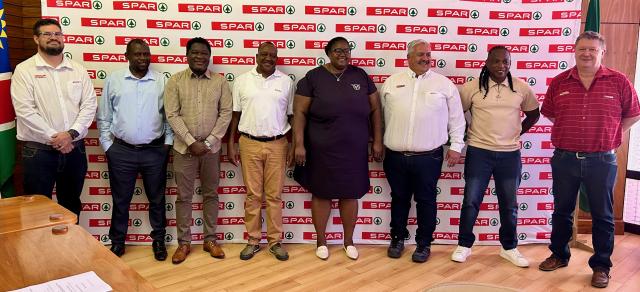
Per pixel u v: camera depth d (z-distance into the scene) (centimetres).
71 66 292
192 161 309
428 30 333
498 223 354
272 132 309
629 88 268
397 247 328
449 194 350
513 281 287
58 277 125
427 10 331
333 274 296
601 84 267
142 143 304
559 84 284
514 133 307
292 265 310
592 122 268
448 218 352
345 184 307
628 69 361
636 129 372
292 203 346
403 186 319
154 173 312
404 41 333
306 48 332
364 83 313
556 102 285
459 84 340
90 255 141
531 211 352
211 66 330
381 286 279
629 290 275
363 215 350
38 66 280
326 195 310
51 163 288
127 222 321
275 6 327
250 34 329
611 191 276
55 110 285
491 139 304
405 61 335
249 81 309
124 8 320
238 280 285
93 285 121
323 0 328
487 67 304
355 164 308
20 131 285
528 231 354
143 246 341
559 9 332
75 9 318
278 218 324
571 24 333
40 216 176
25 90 278
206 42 304
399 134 307
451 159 310
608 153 271
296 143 311
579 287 279
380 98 325
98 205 337
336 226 350
